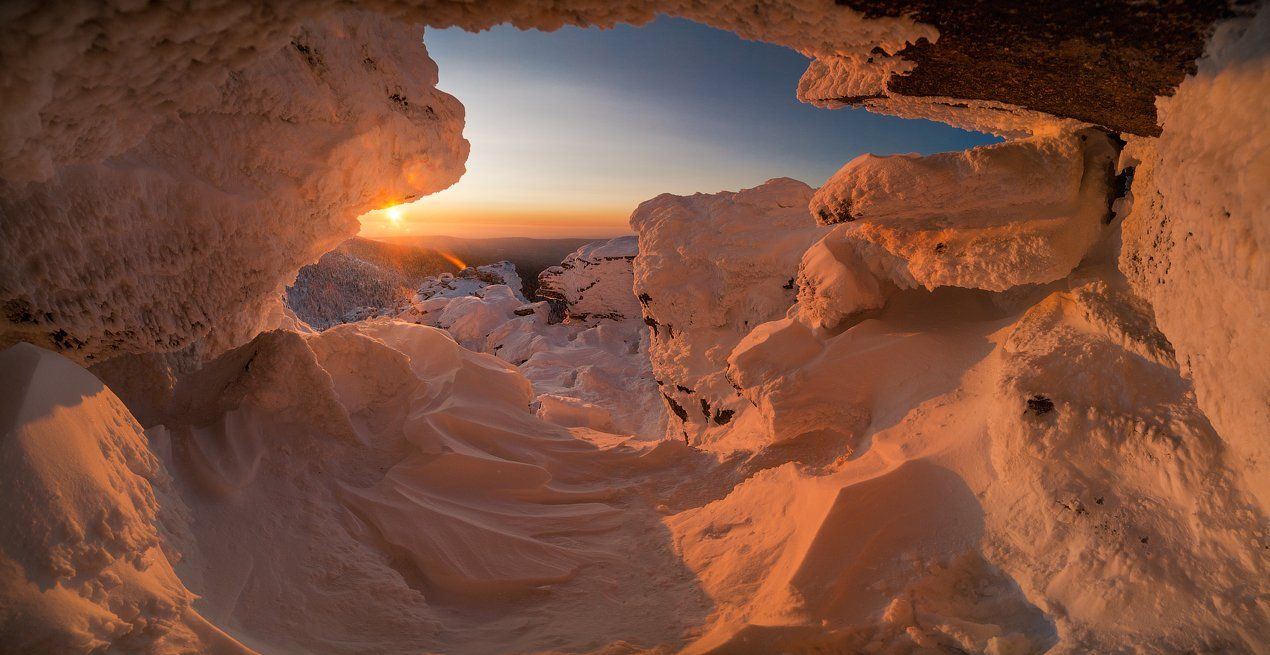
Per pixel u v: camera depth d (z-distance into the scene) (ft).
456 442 16.78
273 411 15.43
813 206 13.97
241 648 8.92
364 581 12.46
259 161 13.92
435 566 13.10
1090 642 8.59
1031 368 11.69
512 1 6.74
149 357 15.02
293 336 15.93
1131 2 6.84
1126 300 11.78
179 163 12.57
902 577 10.65
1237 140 7.16
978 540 10.78
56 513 8.03
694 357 22.97
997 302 14.98
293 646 10.57
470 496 15.48
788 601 10.60
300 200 15.01
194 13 6.01
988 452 11.66
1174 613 8.39
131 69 6.59
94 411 9.91
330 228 16.58
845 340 16.05
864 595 10.59
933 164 12.60
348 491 14.71
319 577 12.28
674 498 15.99
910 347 15.10
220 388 15.33
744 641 10.06
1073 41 7.77
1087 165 12.55
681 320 23.24
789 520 12.86
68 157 7.75
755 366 16.70
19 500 7.73
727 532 13.78
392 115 15.72
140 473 10.70
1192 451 9.30
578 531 14.69
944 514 11.37
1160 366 10.63
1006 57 8.55
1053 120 12.49
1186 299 8.87
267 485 13.93
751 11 7.37
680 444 18.07
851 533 11.35
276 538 12.76
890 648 9.68
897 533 11.30
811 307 17.08
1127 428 10.21
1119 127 10.93
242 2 6.09
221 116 12.98
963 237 13.05
